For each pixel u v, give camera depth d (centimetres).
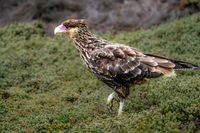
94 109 1536
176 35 2158
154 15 2458
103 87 1753
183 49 2023
